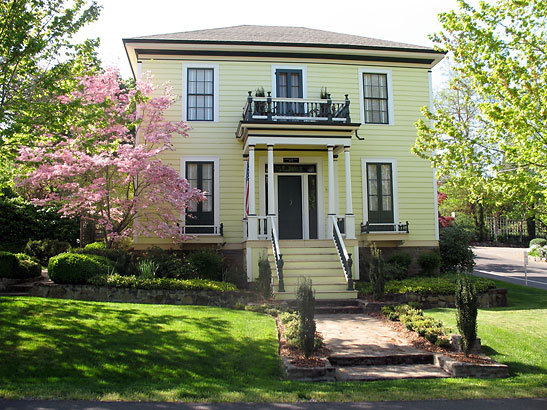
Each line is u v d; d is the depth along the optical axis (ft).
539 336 29.07
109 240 43.21
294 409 17.20
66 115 29.68
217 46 49.16
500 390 20.39
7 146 31.50
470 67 29.48
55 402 16.88
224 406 17.20
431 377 22.95
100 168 40.83
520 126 26.32
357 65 52.44
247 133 45.01
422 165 52.70
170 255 43.32
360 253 50.24
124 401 17.31
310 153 50.90
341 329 31.27
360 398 18.72
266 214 49.85
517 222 119.75
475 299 25.59
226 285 38.63
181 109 48.70
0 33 28.14
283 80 50.96
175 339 24.64
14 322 25.41
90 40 30.91
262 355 23.56
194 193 41.34
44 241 51.44
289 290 39.91
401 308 34.71
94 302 32.24
